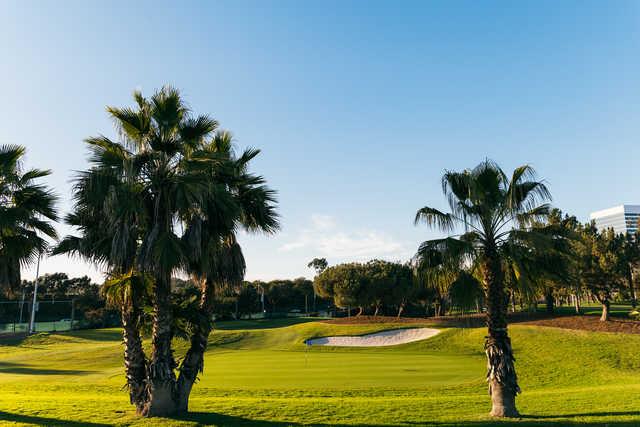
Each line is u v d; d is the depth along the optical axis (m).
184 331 15.66
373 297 64.06
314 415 14.30
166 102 14.98
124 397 18.55
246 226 17.14
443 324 49.78
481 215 15.88
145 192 14.65
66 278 99.25
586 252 40.78
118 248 13.47
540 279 16.14
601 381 23.69
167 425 12.77
